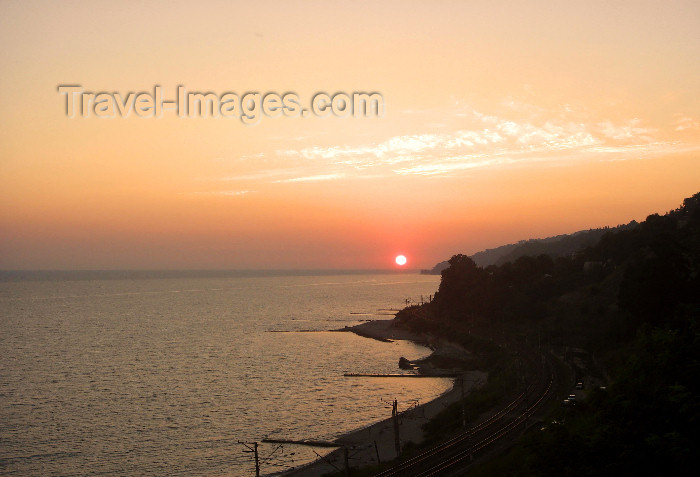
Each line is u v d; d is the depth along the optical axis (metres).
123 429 94.06
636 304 103.75
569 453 40.19
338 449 80.81
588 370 108.38
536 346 144.50
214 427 95.12
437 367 146.12
